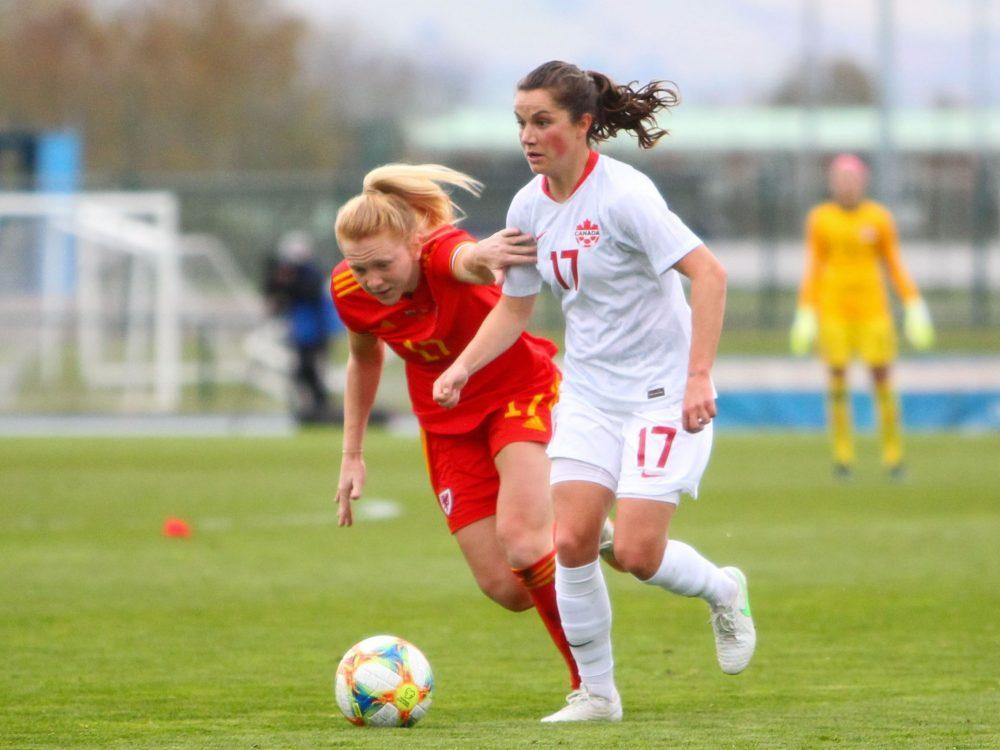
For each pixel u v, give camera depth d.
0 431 78.31
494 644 24.78
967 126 163.75
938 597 28.92
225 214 101.94
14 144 98.81
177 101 155.62
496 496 21.20
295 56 165.00
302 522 41.59
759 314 102.94
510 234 19.17
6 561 34.31
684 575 19.53
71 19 160.25
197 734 17.91
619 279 18.77
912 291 51.00
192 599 29.16
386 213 19.56
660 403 18.94
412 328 20.58
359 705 18.22
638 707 19.83
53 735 17.91
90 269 88.44
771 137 171.00
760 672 22.22
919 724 18.08
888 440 52.41
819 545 36.31
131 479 53.22
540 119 18.39
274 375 88.00
